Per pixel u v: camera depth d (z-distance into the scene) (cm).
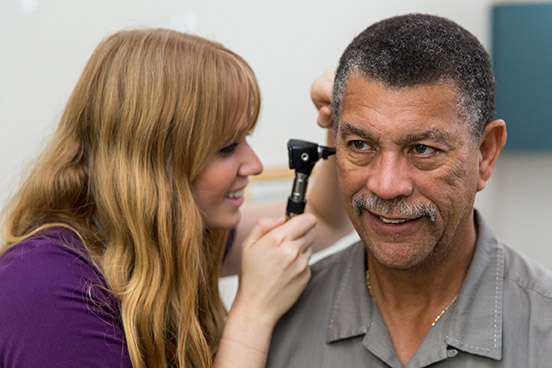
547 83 310
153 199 95
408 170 74
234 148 104
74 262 90
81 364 86
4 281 87
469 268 82
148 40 98
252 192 178
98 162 98
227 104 98
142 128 94
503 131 80
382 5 246
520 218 342
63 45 133
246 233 126
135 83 95
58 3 131
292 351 93
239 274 105
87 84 98
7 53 122
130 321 90
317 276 98
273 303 94
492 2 326
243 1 174
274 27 187
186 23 157
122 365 90
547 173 332
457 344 80
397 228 77
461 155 74
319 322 93
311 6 202
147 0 150
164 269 96
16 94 125
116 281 93
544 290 79
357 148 77
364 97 73
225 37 168
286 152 198
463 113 73
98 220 100
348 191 79
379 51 73
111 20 143
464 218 79
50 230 94
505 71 320
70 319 86
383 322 85
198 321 104
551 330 76
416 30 74
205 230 108
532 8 311
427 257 79
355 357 87
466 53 74
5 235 100
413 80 71
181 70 95
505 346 78
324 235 122
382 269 85
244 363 93
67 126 101
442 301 83
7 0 122
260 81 182
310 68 206
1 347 85
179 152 96
